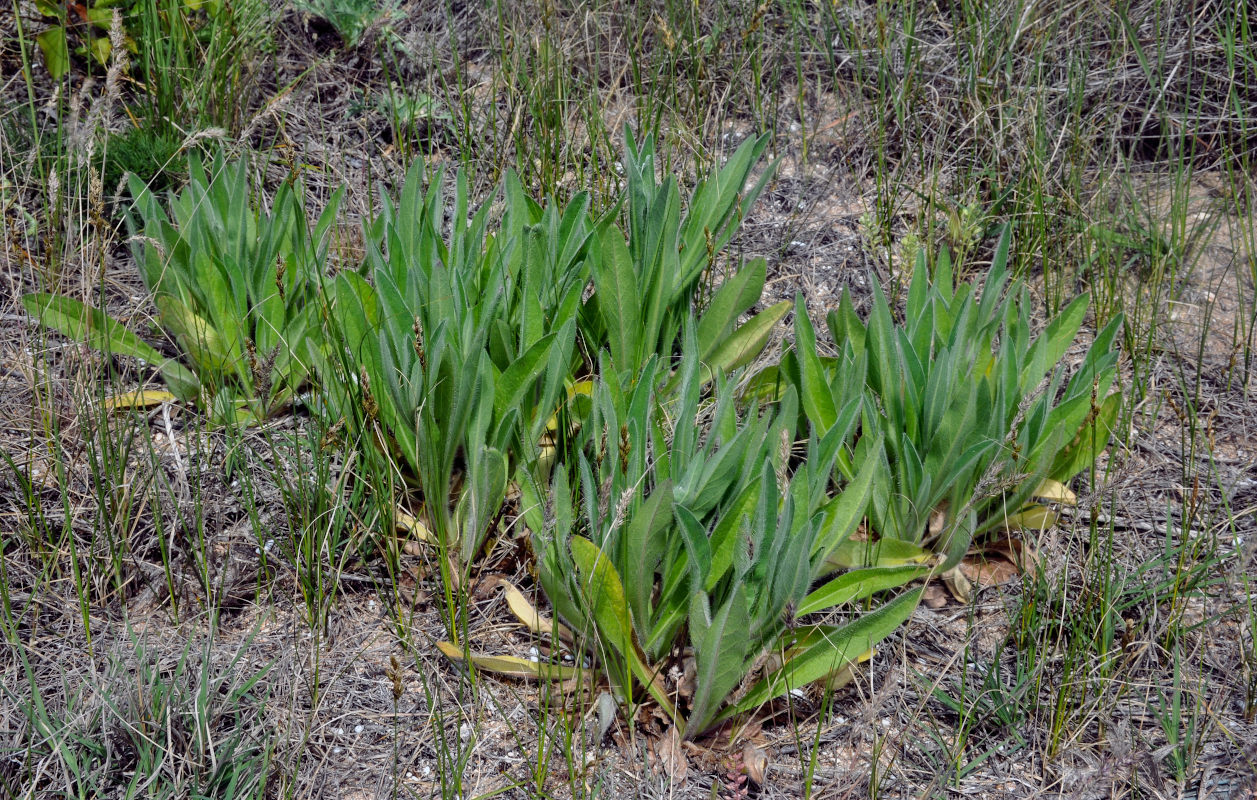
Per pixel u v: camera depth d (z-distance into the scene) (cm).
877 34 406
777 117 403
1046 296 329
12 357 281
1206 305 335
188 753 196
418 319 228
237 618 233
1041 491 260
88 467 254
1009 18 400
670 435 246
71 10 366
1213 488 275
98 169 323
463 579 230
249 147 348
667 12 416
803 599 198
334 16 407
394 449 257
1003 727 219
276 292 270
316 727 211
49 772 198
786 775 209
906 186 367
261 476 261
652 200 265
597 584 198
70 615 229
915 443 248
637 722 216
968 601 246
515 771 207
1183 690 225
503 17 418
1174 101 397
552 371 236
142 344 276
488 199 269
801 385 255
